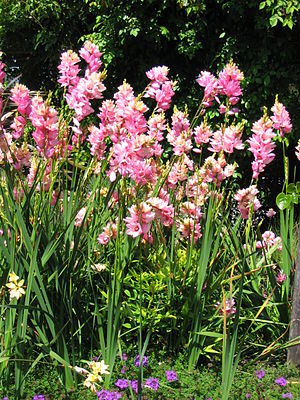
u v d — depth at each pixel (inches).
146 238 134.4
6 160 129.5
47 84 415.8
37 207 129.7
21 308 117.7
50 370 132.6
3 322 127.7
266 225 323.9
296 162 358.6
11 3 381.4
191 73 349.7
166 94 154.6
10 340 120.7
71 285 134.2
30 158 134.7
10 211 131.0
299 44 331.3
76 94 132.9
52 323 124.5
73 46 384.5
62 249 139.3
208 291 144.9
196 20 331.0
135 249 152.7
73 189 142.6
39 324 129.5
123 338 148.5
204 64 346.6
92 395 122.3
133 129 124.1
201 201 155.7
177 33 343.9
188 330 147.0
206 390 128.7
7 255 125.2
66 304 130.8
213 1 336.5
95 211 150.0
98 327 130.8
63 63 142.1
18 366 118.6
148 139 123.1
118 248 134.9
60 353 127.4
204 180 163.0
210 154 323.0
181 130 162.1
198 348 139.3
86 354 139.4
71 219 133.9
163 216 137.4
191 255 149.9
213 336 137.3
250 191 154.1
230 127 150.8
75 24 379.6
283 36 327.6
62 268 131.6
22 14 378.9
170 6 335.0
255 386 131.6
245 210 158.1
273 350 144.3
